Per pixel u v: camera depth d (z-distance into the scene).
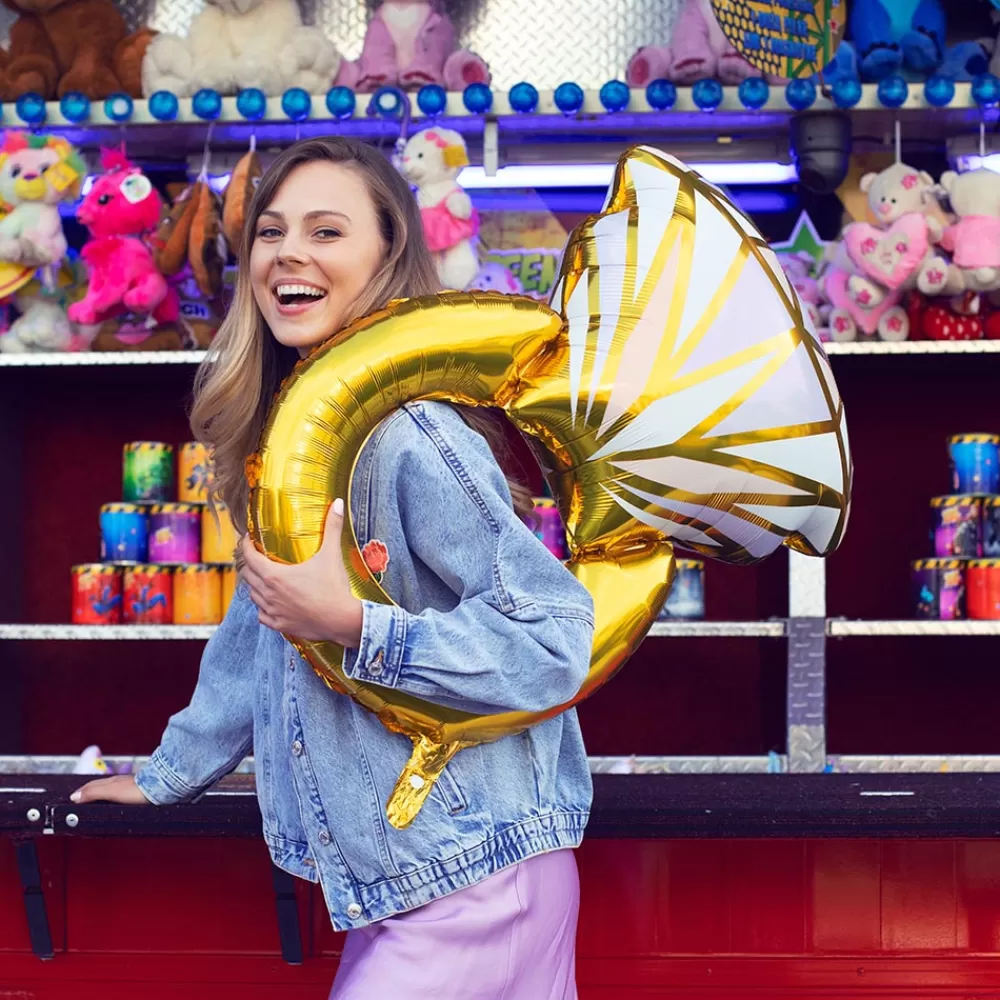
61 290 2.64
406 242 1.25
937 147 2.81
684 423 1.32
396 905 1.12
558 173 2.76
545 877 1.16
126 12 2.93
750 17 2.45
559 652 1.08
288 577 1.05
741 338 1.35
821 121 2.51
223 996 1.86
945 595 2.45
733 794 1.63
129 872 1.88
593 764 2.52
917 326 2.54
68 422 3.02
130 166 2.54
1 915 1.88
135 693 3.01
